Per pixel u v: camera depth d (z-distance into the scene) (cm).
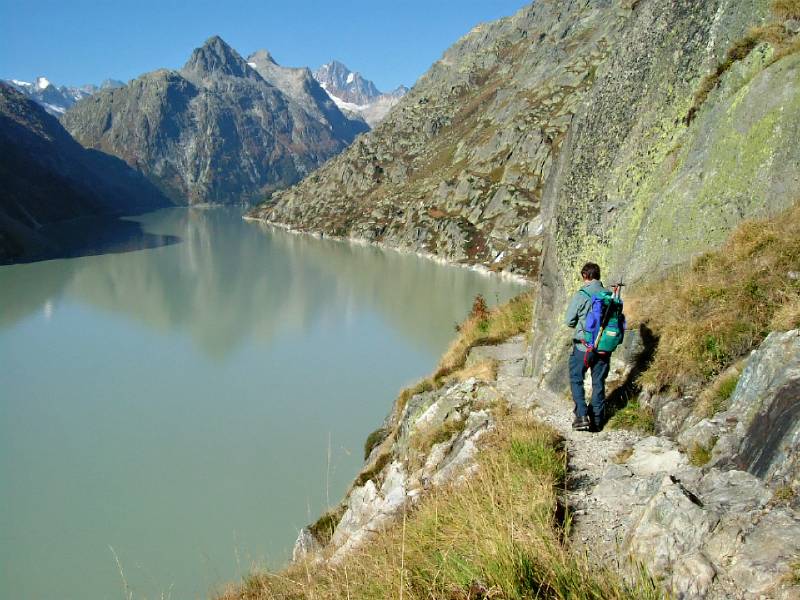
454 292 7425
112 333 5256
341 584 552
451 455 960
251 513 2345
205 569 1983
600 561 430
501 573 387
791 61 833
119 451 2900
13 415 3344
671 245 928
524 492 554
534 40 18800
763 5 958
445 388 1293
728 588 339
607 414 778
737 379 605
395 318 5881
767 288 681
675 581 361
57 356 4541
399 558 514
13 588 1931
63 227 16225
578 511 541
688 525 397
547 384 1020
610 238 1102
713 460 513
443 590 414
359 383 3894
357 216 14950
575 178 1362
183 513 2342
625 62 1354
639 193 1077
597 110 1403
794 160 780
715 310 717
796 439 407
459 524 522
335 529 1213
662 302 837
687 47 1116
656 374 740
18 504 2409
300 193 19762
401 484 1041
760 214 800
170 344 4909
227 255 11031
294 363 4359
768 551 343
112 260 10212
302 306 6481
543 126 11969
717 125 929
